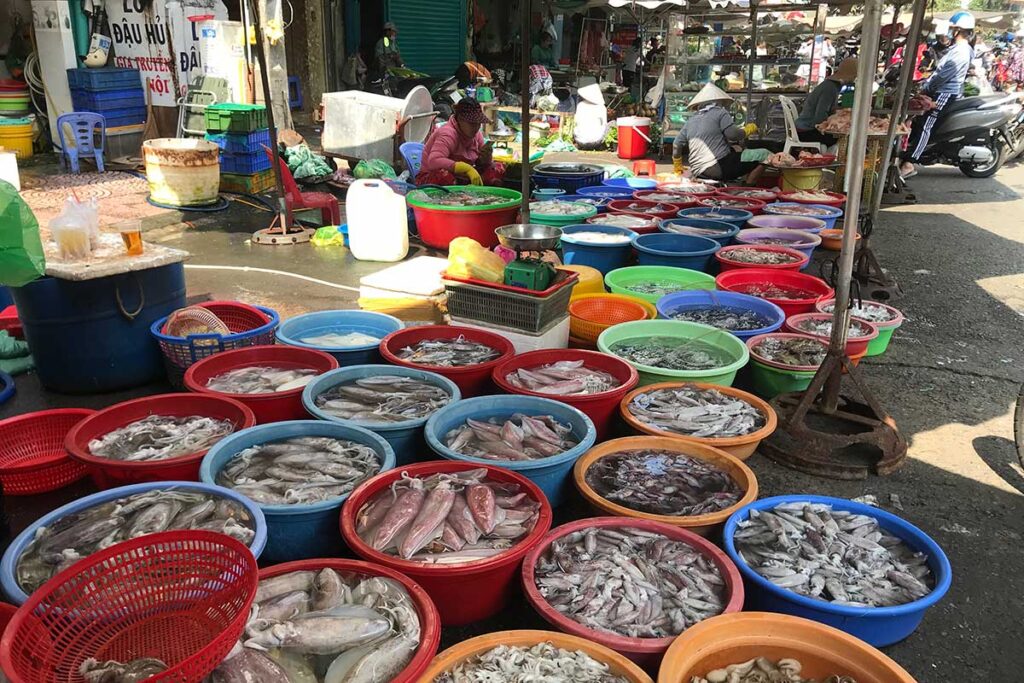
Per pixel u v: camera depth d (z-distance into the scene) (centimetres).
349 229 656
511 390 370
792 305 527
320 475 292
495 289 428
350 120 976
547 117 1471
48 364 414
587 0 1427
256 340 425
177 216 777
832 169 991
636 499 300
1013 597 289
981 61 1588
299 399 357
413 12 1603
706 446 332
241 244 705
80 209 420
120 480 293
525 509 277
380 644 212
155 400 345
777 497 301
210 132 866
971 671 253
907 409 441
